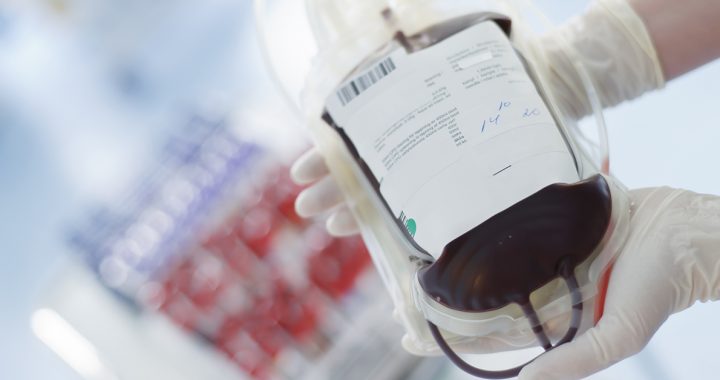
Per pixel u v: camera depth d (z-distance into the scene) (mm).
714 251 600
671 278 599
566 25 726
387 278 659
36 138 1169
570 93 698
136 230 935
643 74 698
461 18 609
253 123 973
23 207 1115
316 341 812
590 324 617
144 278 890
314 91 644
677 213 609
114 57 1164
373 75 598
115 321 891
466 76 588
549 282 574
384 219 623
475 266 566
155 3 1135
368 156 602
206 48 1115
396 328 796
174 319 854
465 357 794
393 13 621
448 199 576
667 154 832
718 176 807
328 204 754
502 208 568
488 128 579
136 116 1129
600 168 645
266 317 822
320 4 640
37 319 920
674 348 774
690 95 841
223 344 830
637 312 592
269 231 850
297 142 905
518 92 589
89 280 929
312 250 836
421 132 584
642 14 693
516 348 622
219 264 854
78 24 1155
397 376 785
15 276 1064
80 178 1111
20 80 1196
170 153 1015
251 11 1088
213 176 917
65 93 1172
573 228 563
